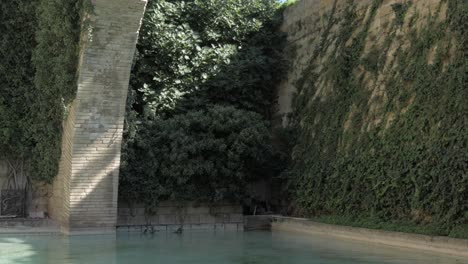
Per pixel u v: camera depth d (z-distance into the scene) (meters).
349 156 13.70
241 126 15.76
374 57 13.76
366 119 13.48
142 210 15.35
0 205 15.65
